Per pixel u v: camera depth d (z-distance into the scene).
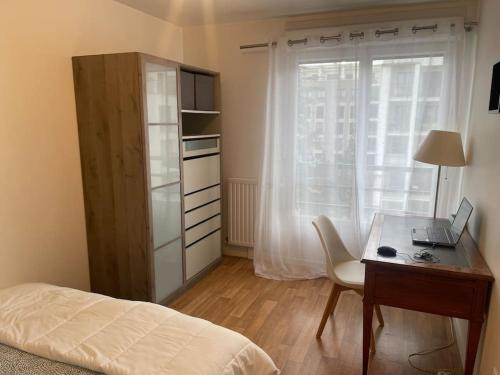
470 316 1.79
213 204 3.67
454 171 2.99
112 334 1.55
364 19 3.20
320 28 3.26
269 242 3.67
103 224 2.80
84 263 2.88
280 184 3.58
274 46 3.42
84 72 2.62
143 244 2.72
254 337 2.58
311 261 3.58
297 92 3.40
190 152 3.19
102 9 2.89
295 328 2.69
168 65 2.79
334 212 3.43
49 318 1.68
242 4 3.09
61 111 2.60
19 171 2.36
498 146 1.84
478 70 2.65
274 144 3.54
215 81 3.66
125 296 2.86
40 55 2.44
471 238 2.30
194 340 1.54
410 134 3.12
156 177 2.74
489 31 2.37
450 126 2.94
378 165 3.25
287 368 2.25
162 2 3.04
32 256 2.49
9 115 2.28
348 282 2.36
